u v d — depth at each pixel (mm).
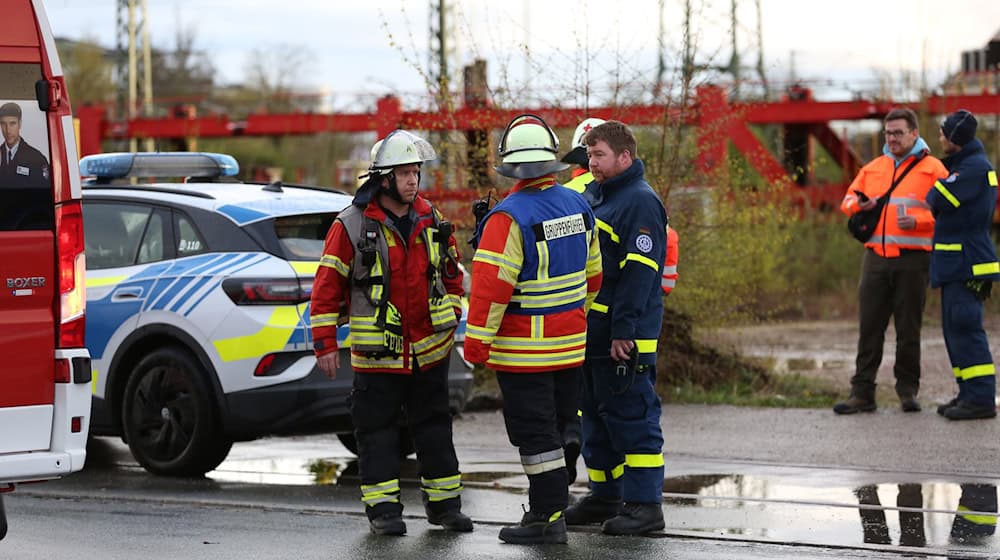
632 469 11469
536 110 21328
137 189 15453
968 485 13320
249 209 14656
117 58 79875
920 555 10500
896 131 17984
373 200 11578
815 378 22094
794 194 38469
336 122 65188
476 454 16031
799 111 52344
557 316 10984
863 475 13914
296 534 11672
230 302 14242
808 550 10719
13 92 9914
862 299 18312
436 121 21781
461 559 10555
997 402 18984
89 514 12703
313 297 11570
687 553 10664
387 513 11609
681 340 21203
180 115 70875
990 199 17234
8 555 10953
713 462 14867
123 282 15055
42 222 9984
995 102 43438
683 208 21391
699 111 21234
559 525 11141
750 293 23516
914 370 18250
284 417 14133
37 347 9930
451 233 11836
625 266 11125
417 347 11586
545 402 11094
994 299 33219
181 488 14086
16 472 9703
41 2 10039
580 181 12484
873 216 18078
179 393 14656
